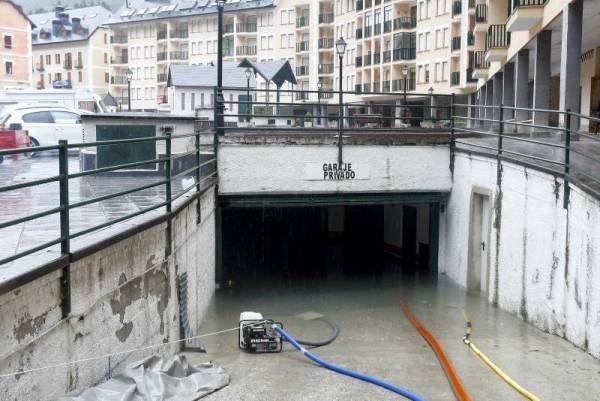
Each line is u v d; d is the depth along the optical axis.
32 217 6.09
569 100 20.30
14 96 39.97
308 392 9.01
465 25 53.31
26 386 6.00
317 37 83.88
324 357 11.15
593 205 10.39
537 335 12.30
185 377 8.65
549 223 12.25
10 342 5.72
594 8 21.20
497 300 15.05
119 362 8.27
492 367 10.23
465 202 17.25
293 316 14.85
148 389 7.75
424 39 64.12
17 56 75.25
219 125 17.36
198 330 13.20
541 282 12.64
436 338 12.41
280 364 10.42
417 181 18.16
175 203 11.38
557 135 21.14
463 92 57.12
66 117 24.30
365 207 26.41
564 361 10.50
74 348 6.98
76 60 109.12
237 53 91.69
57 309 6.58
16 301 5.80
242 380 9.41
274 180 17.42
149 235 9.32
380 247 25.31
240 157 17.25
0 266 6.78
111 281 7.96
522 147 17.78
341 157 17.69
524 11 23.77
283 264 22.50
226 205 17.47
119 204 12.76
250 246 25.31
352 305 15.98
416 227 22.23
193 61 96.31
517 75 29.81
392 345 12.12
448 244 18.73
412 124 48.41
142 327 9.06
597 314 10.40
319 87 84.31
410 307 15.31
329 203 17.95
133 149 17.69
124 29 106.06
